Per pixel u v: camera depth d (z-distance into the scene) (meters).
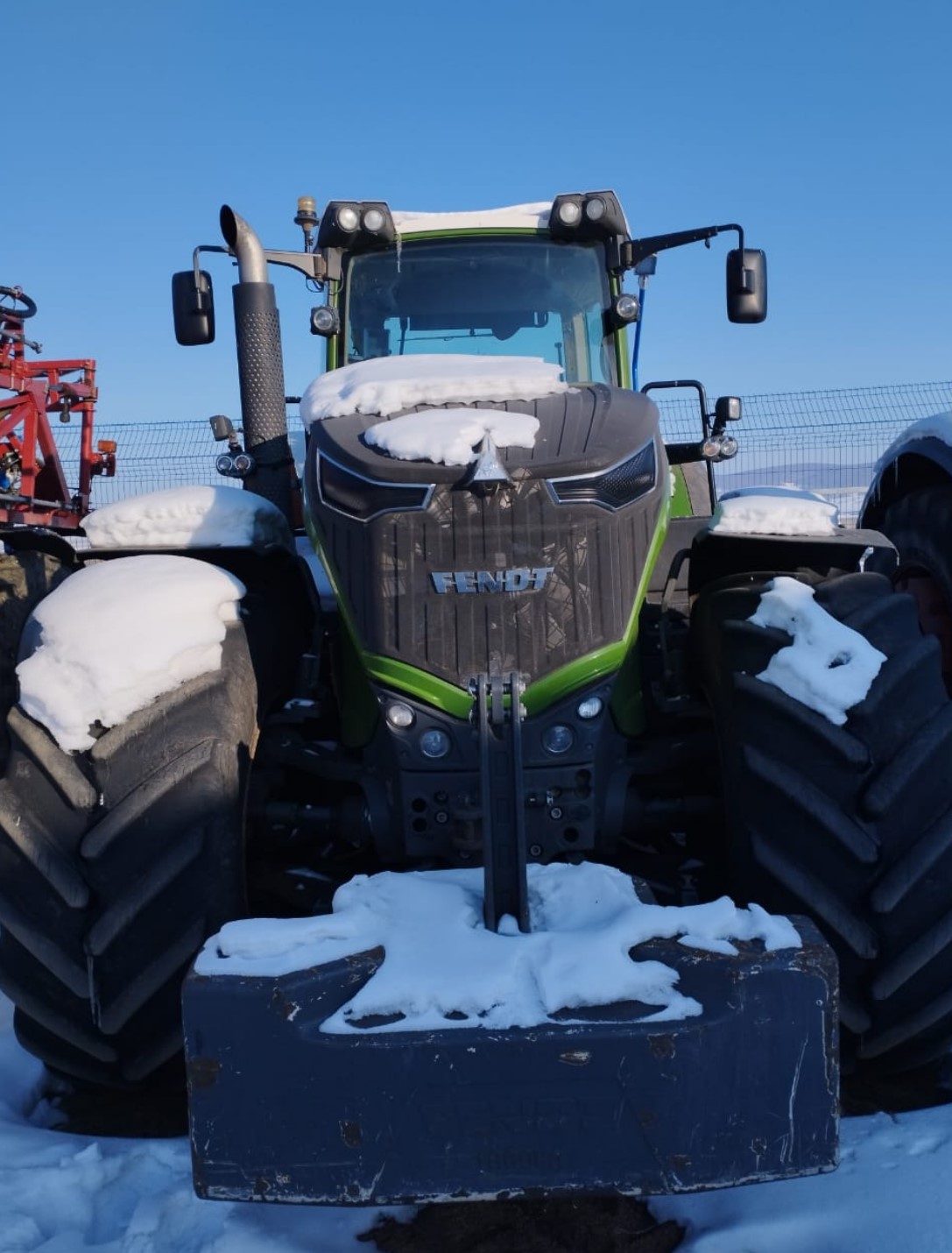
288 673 2.92
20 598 3.72
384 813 2.45
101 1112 2.49
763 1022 1.70
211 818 2.22
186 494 2.91
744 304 3.82
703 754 2.62
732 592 2.63
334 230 3.82
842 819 2.15
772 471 9.16
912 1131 2.16
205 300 3.68
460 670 2.30
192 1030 1.72
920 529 3.84
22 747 2.26
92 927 2.15
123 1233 2.00
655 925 1.79
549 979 1.73
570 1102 1.68
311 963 1.76
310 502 2.60
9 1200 2.08
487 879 1.94
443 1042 1.67
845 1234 1.88
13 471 9.77
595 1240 1.96
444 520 2.31
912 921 2.13
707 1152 1.70
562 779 2.32
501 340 3.95
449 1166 1.69
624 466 2.42
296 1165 1.71
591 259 3.95
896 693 2.24
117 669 2.27
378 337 3.95
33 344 9.84
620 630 2.37
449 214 3.96
